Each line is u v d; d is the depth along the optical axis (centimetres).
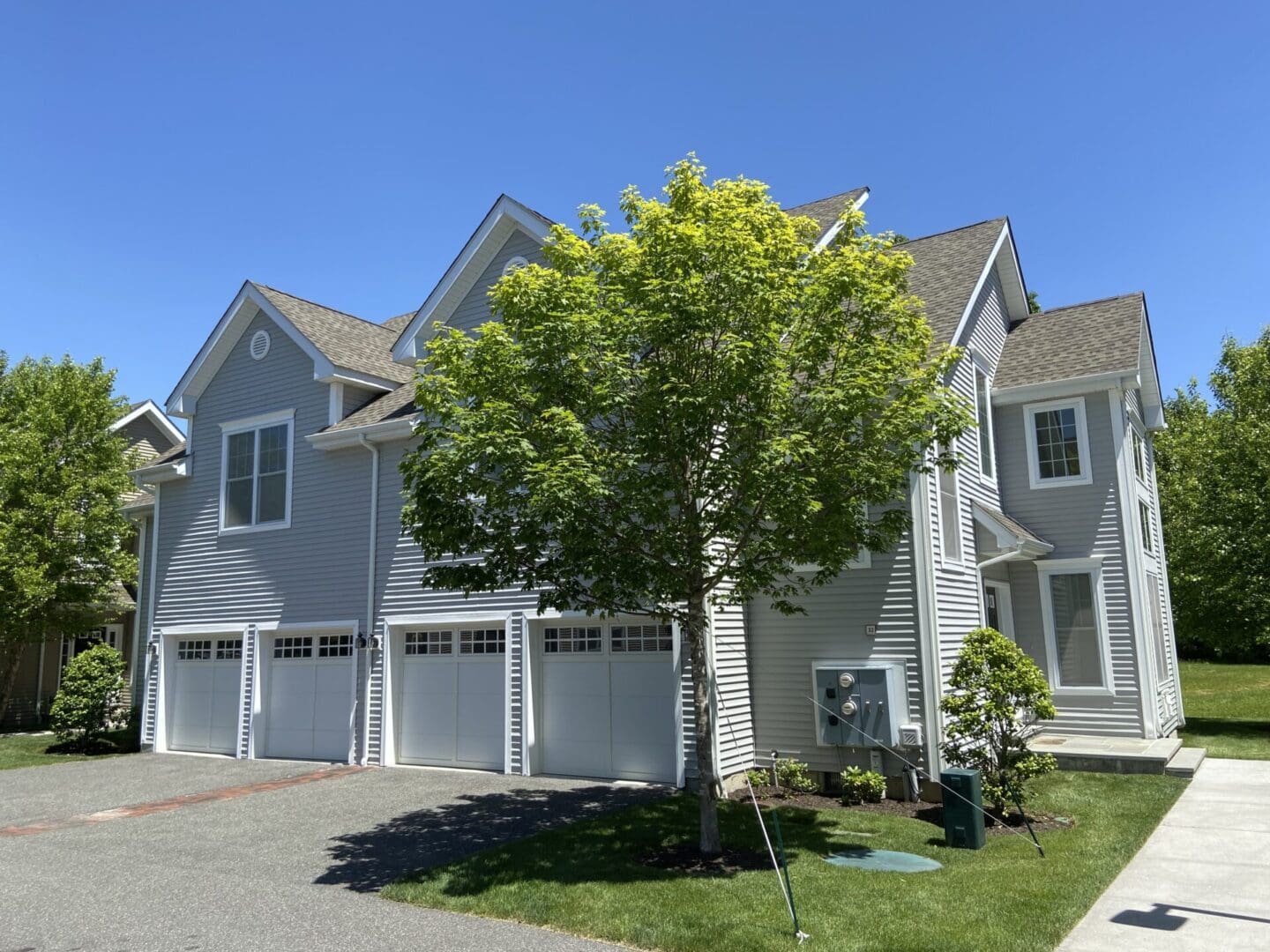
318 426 1722
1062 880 798
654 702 1309
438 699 1521
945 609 1269
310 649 1689
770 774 1259
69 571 2217
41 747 1969
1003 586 1591
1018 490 1653
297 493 1727
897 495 1005
